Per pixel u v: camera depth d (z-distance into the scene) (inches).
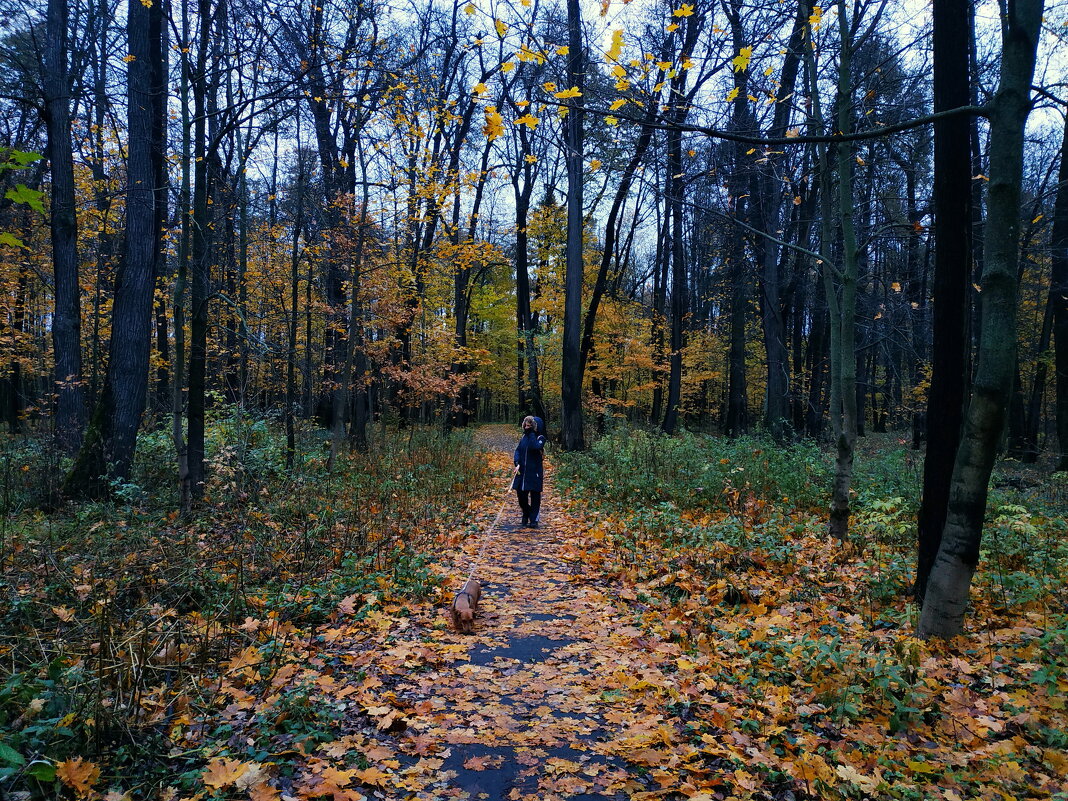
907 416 898.1
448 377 717.3
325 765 118.3
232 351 607.8
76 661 143.4
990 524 284.5
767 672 160.2
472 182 534.6
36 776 90.4
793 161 396.2
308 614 203.9
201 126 359.3
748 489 389.1
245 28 366.6
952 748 124.0
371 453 582.6
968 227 202.1
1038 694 139.6
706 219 558.3
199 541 278.7
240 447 390.0
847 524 299.4
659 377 1184.8
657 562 266.7
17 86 444.5
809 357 906.7
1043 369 939.3
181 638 162.4
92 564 235.5
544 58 167.6
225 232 583.5
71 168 452.8
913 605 204.1
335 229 506.0
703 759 124.8
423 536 323.0
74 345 463.5
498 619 214.4
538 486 372.5
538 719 144.3
